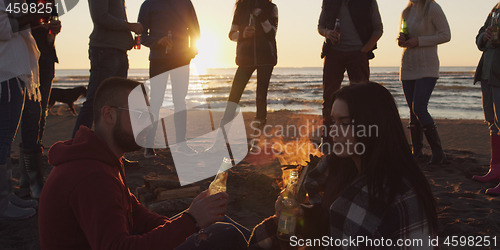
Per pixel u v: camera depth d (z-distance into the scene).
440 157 4.32
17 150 5.32
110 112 1.30
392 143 1.19
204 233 1.58
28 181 3.31
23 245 2.30
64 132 7.23
